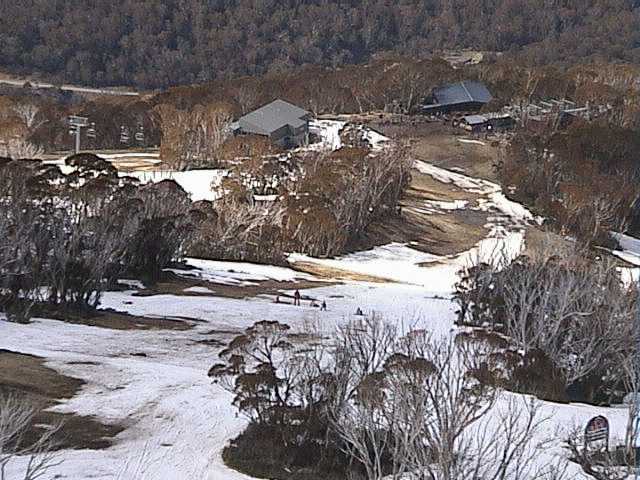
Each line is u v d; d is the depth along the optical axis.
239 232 81.12
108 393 39.12
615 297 48.97
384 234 92.38
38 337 47.22
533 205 105.50
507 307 51.06
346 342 42.47
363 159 96.69
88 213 63.69
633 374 36.44
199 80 195.50
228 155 107.25
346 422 30.53
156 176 101.62
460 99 144.50
